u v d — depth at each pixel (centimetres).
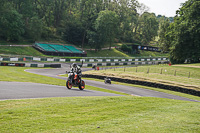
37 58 5059
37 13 8850
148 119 600
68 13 10825
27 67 4150
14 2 8050
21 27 7144
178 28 5128
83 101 807
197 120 627
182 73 3588
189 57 5100
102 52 8494
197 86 2538
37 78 2241
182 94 2352
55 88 1352
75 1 10719
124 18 11312
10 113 555
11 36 6625
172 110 773
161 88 2658
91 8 9562
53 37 8494
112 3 11525
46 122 504
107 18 8344
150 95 1972
